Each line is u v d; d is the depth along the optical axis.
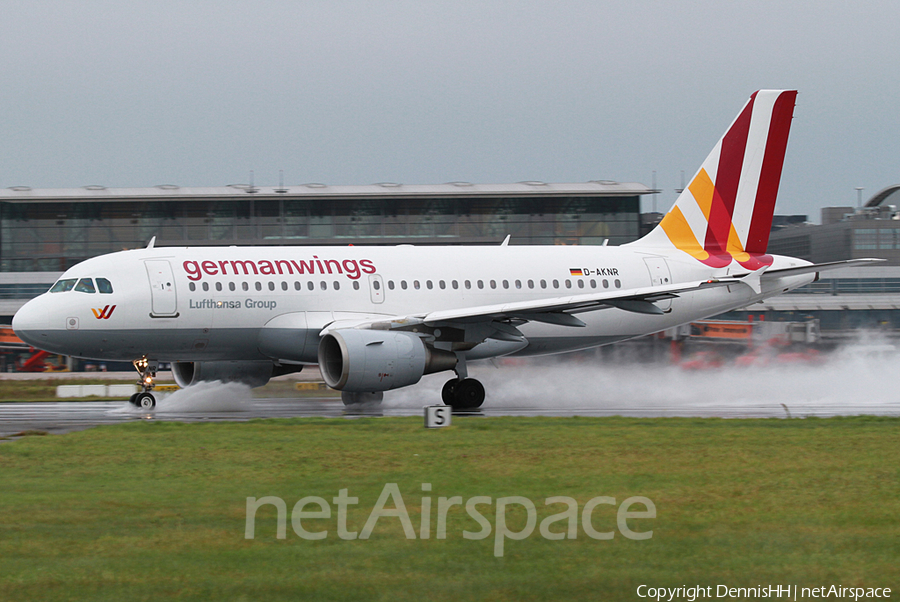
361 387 86.88
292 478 49.28
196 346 94.00
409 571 33.28
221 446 60.50
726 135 111.75
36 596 30.81
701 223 111.88
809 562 34.53
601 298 87.38
